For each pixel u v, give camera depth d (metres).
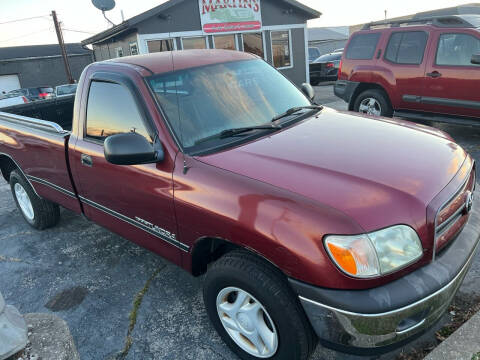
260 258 2.16
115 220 3.21
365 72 7.53
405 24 7.14
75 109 3.34
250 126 2.84
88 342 2.83
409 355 2.42
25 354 1.76
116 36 15.98
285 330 2.08
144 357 2.64
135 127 2.82
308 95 3.82
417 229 1.95
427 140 2.62
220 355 2.59
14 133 4.09
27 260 4.04
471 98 6.09
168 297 3.23
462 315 2.67
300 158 2.34
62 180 3.63
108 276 3.61
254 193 2.13
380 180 2.09
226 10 15.29
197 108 2.80
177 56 3.23
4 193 6.16
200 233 2.40
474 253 2.27
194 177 2.40
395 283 1.89
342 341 1.94
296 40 17.52
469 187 2.46
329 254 1.86
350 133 2.71
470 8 14.60
